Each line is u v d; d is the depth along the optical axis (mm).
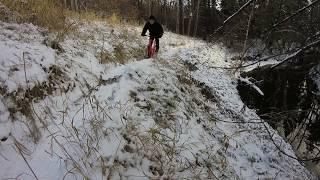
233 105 7621
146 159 3980
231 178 4582
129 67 5656
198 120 5652
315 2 4395
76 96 5090
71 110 4609
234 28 5645
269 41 5141
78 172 3449
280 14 5148
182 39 17766
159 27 9359
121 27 12562
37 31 6883
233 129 6301
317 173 6426
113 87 4996
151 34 9367
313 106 6422
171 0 32344
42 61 5195
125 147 3959
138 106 4773
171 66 7574
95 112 4402
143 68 5836
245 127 6660
